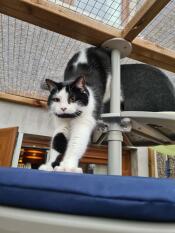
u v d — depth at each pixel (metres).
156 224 0.43
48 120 2.25
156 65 1.28
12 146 1.87
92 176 0.49
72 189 0.45
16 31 1.29
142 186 0.46
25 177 0.49
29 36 1.33
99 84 1.28
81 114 1.13
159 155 2.55
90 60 1.36
